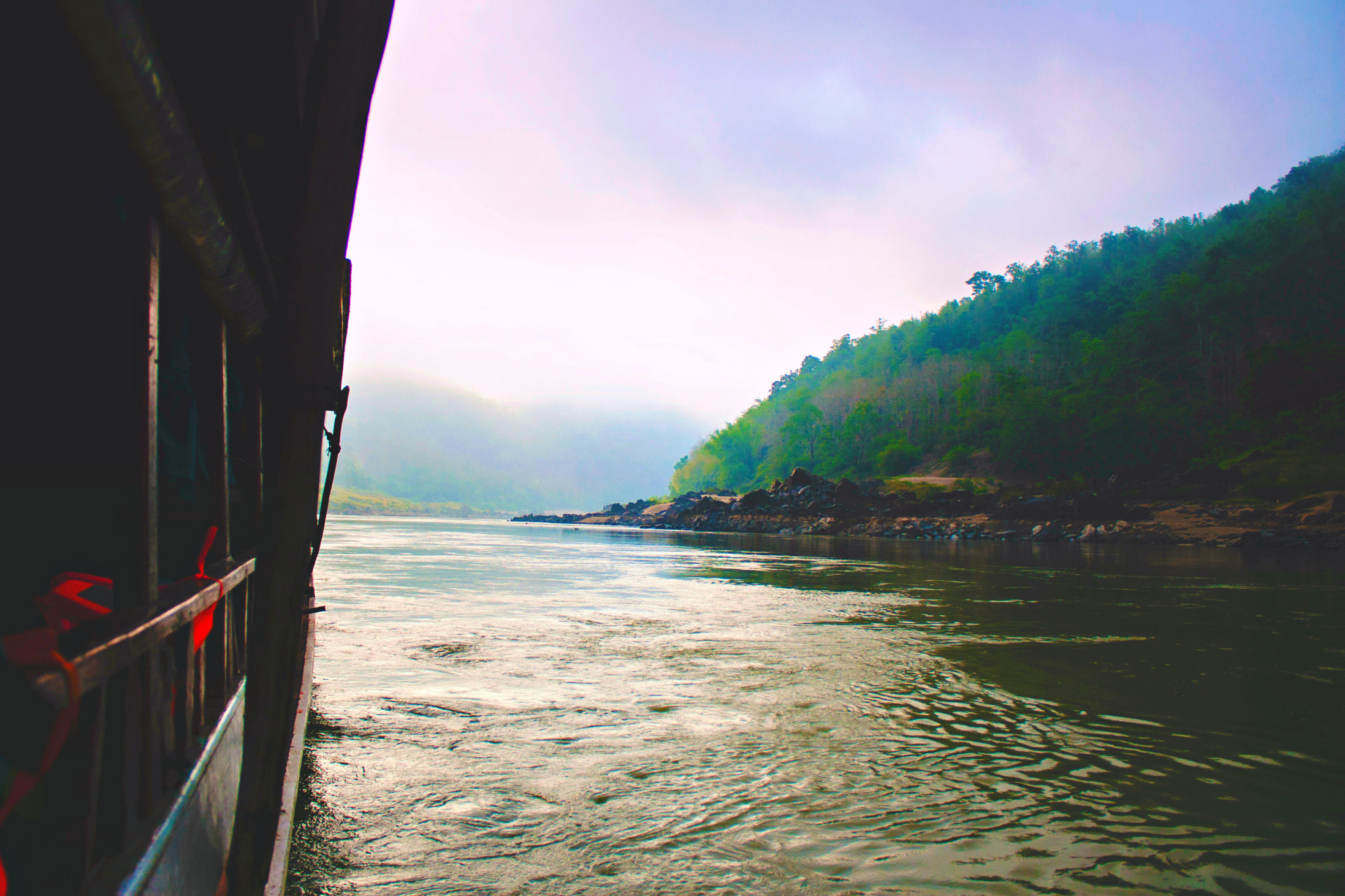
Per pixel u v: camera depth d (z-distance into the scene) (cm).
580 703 761
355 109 229
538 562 2855
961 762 616
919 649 1109
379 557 2970
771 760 607
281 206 439
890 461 12669
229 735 350
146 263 220
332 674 852
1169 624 1402
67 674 146
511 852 437
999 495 7925
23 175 283
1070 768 608
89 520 375
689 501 10419
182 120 195
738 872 422
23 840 174
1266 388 9988
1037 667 999
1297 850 466
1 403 344
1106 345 13650
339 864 414
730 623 1334
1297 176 17950
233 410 514
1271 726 736
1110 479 7950
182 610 247
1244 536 4825
